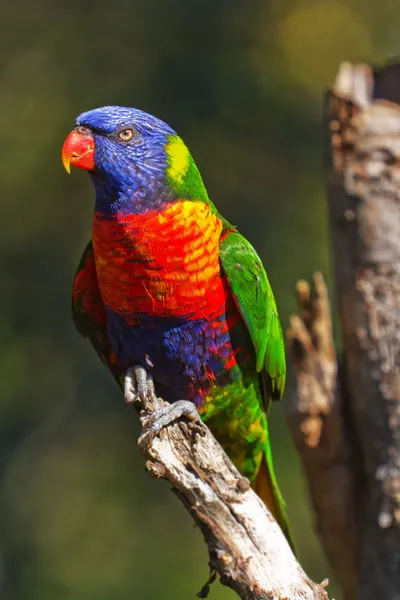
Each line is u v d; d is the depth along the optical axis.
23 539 15.09
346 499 7.12
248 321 6.77
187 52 15.46
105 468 15.21
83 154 6.50
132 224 6.38
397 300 6.84
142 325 6.72
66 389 15.73
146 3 15.88
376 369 6.79
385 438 6.71
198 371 6.87
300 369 7.17
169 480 5.57
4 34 16.52
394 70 7.37
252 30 15.95
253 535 5.22
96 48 15.99
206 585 5.49
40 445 15.66
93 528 14.77
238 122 15.23
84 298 7.13
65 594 14.20
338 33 16.98
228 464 5.53
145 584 13.91
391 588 6.42
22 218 15.83
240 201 15.03
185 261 6.42
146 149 6.46
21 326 15.55
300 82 16.08
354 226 7.05
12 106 16.11
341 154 7.20
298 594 5.07
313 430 7.11
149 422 5.76
